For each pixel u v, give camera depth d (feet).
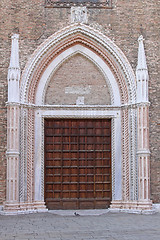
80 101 62.90
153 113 61.82
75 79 63.31
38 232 42.45
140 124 60.08
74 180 62.39
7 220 51.60
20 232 42.47
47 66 62.54
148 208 58.23
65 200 61.67
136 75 61.46
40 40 61.72
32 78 61.26
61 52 62.90
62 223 48.96
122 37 62.75
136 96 61.26
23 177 58.95
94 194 62.18
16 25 61.62
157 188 60.85
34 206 59.77
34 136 61.26
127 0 63.31
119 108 62.75
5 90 60.49
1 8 61.72
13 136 58.39
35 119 61.62
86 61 63.41
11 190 57.57
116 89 63.16
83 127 63.26
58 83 63.05
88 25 62.49
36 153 61.11
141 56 61.46
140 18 63.31
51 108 62.03
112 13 63.10
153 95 62.03
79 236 40.11
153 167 61.05
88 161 62.90
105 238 38.99
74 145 63.00
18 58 60.34
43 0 62.34
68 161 62.59
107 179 62.80
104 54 62.85
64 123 63.26
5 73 60.85
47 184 61.77
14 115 58.75
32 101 61.41
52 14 62.23
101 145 63.26
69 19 62.44
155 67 62.64
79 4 62.80
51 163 62.28
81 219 52.60
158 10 63.52
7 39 61.36
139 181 59.36
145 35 63.10
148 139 60.18
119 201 61.26
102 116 62.64
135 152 60.64
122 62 62.13
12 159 57.98
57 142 62.64
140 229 44.32
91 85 63.36
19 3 62.03
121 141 62.28
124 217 54.44
